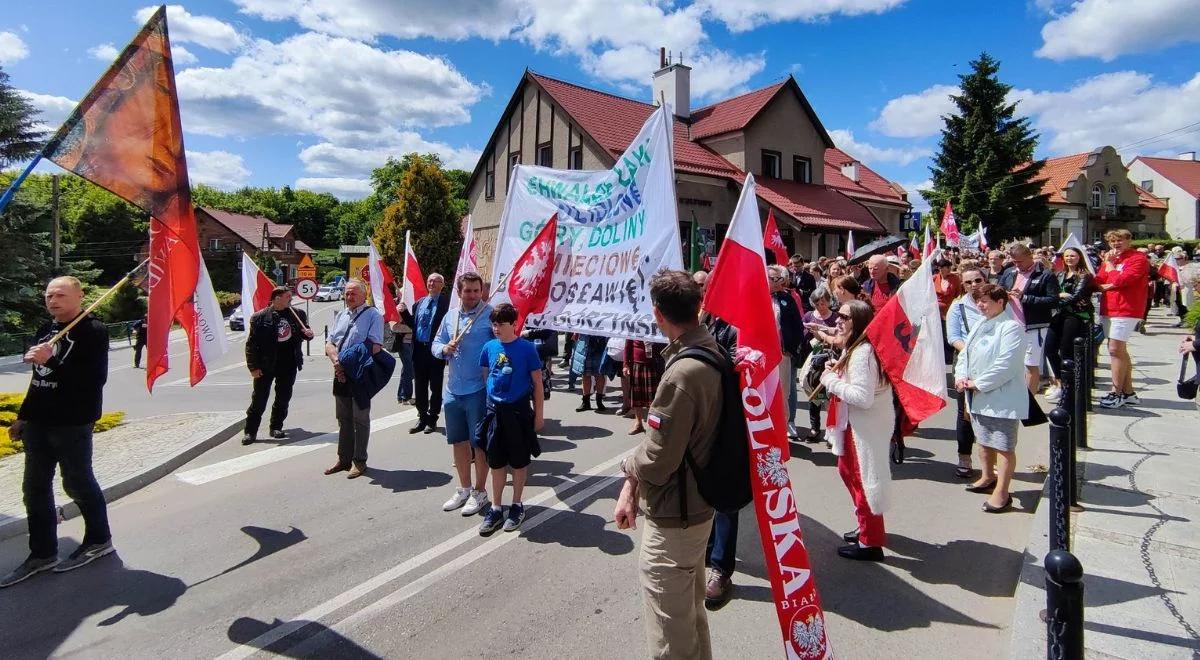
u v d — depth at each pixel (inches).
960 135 1435.8
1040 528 168.7
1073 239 375.9
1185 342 282.2
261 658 128.1
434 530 188.9
